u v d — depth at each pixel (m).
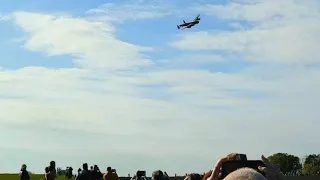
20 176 34.56
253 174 3.92
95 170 31.67
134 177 28.95
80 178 31.47
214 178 5.88
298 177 31.91
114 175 31.88
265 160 5.90
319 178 47.72
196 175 13.00
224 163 5.97
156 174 18.58
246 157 6.06
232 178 3.92
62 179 57.16
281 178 5.87
